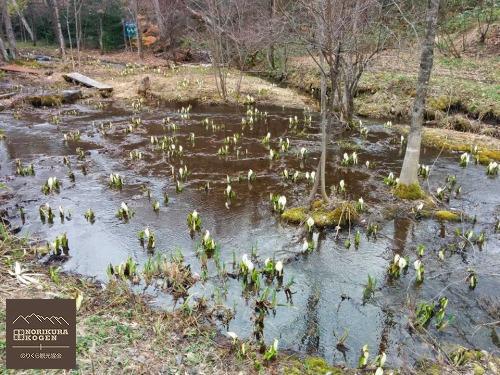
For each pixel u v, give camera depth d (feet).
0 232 21.29
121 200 27.32
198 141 40.29
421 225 24.71
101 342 13.98
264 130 44.55
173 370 13.24
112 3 108.37
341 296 18.48
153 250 21.57
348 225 24.35
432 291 18.84
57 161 33.78
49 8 112.98
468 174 32.65
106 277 19.01
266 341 15.62
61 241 21.13
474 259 21.39
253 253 21.07
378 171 32.96
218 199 27.76
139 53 95.09
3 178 30.01
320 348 15.44
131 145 38.40
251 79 70.03
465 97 47.85
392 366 14.47
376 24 40.55
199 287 18.54
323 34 21.48
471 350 15.25
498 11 69.21
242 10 60.70
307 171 32.71
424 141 40.34
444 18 68.08
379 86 54.80
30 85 61.41
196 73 72.33
